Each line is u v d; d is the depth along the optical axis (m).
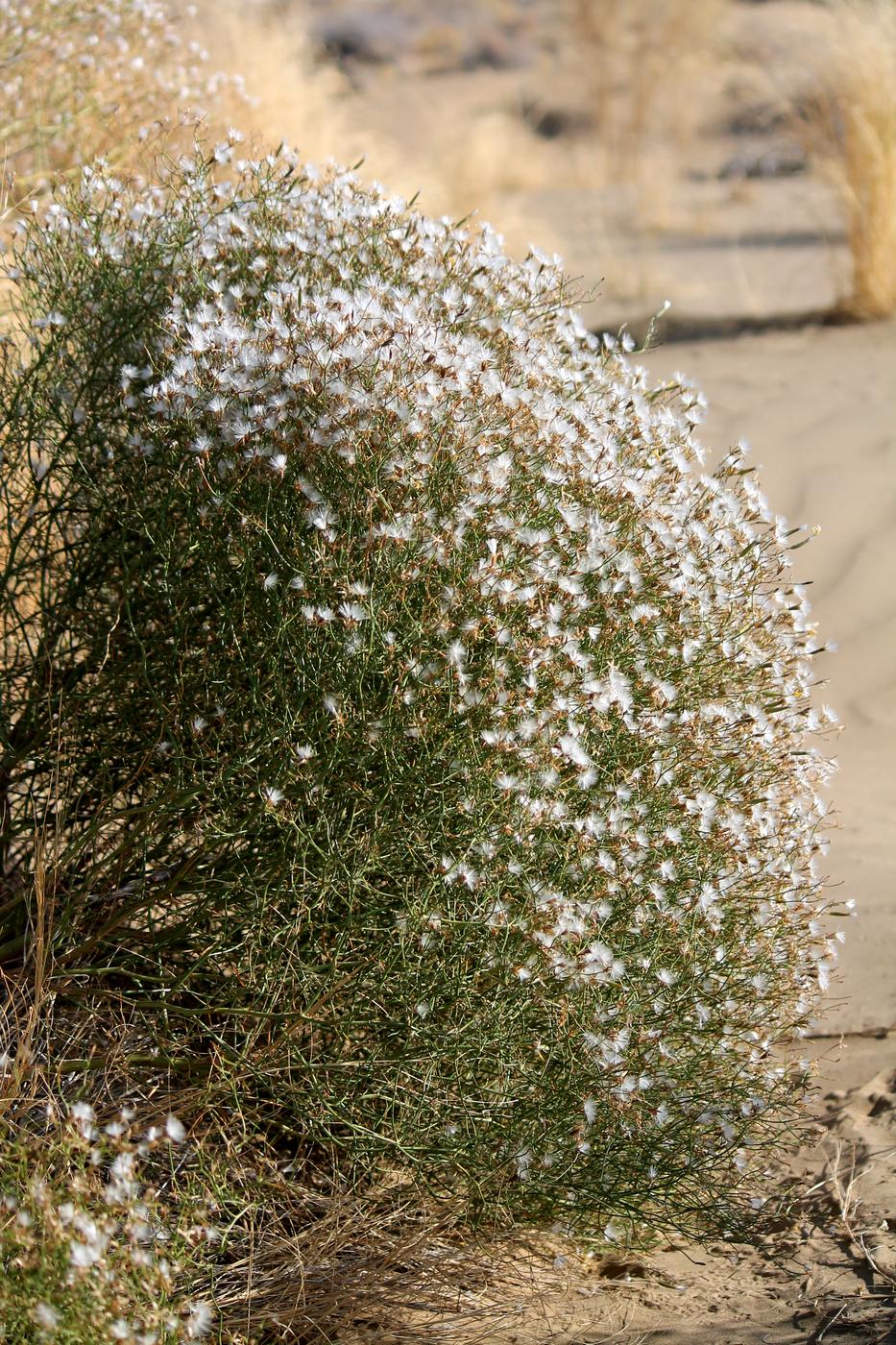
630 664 2.46
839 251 12.49
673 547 2.51
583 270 11.73
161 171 3.55
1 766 2.62
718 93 19.45
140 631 2.53
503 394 2.40
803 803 2.83
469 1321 2.31
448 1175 2.33
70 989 2.41
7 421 2.61
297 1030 2.34
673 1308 2.36
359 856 2.27
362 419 2.31
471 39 27.08
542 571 2.33
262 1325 2.10
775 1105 2.50
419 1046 2.27
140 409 2.46
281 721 2.28
